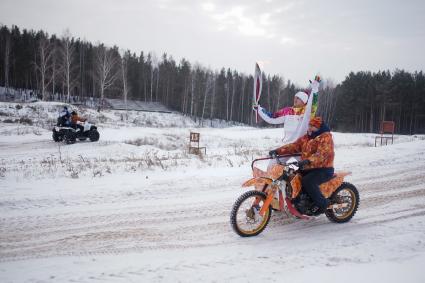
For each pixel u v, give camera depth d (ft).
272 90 277.64
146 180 30.78
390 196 25.27
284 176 18.39
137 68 259.80
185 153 54.95
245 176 32.50
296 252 16.03
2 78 225.35
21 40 221.66
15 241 17.40
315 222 20.45
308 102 19.83
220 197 25.77
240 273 13.83
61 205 23.50
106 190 27.30
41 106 131.54
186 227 19.58
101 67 195.52
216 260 15.15
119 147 61.41
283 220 20.79
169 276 13.60
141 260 15.14
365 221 20.35
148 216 21.44
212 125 214.90
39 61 214.69
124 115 160.15
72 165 39.22
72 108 137.08
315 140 19.08
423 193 26.02
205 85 240.53
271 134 114.83
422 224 19.21
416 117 233.14
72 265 14.61
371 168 34.99
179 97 246.68
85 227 19.45
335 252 15.84
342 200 20.17
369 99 236.22
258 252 16.11
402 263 14.25
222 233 18.72
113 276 13.60
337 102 279.69
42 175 33.45
